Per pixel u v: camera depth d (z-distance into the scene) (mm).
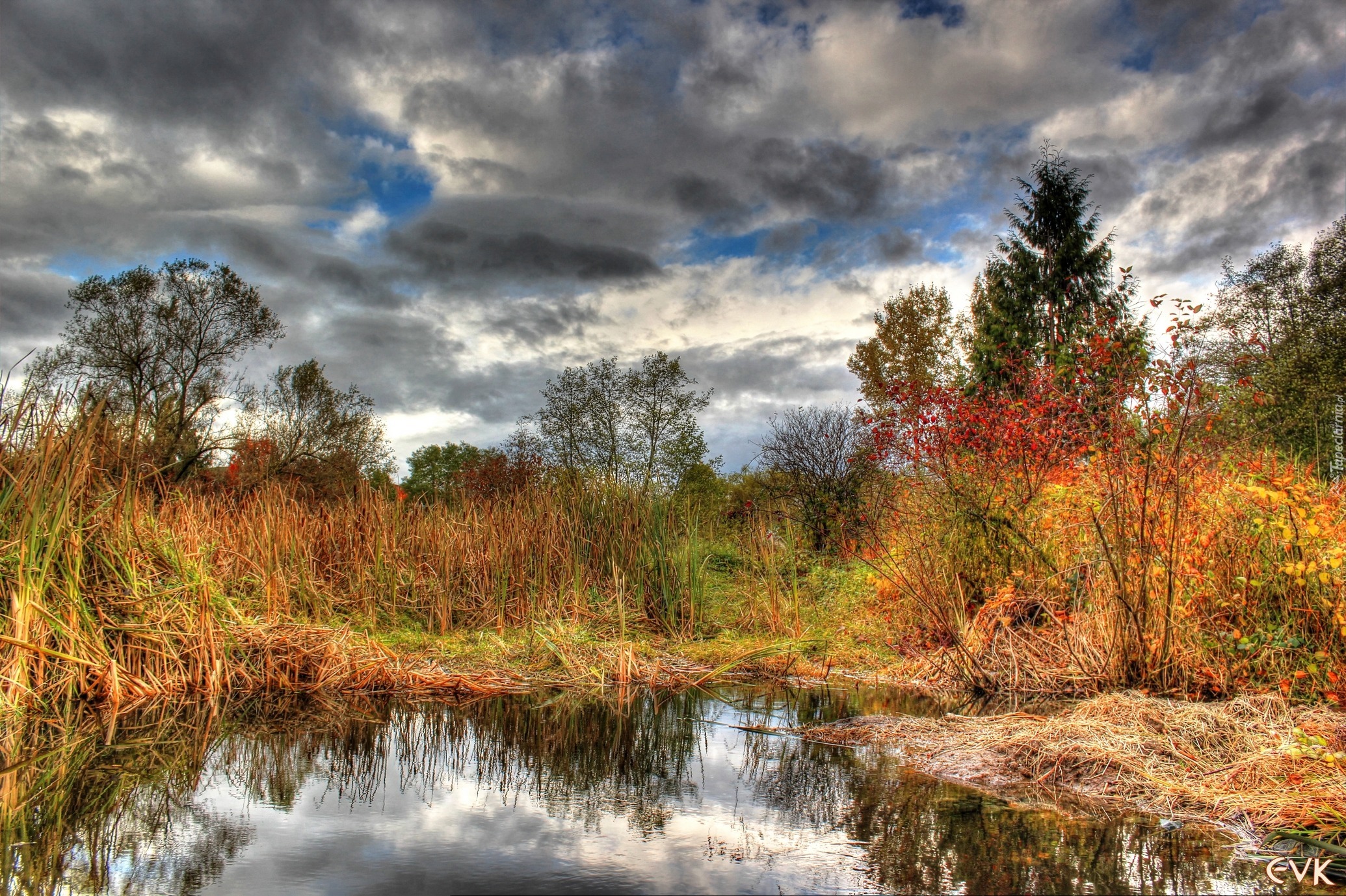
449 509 10508
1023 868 2988
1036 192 24500
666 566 9133
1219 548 5965
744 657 7609
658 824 3514
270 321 26328
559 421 29906
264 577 8086
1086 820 3520
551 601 8898
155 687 5918
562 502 9992
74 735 4926
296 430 25125
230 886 2820
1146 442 6270
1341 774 3717
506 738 5043
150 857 3102
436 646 7805
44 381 5816
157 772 4238
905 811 3658
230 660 6305
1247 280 23750
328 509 10383
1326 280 20531
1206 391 6379
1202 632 5812
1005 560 7719
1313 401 12039
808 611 9750
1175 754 4168
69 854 3121
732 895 2768
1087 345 7809
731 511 12031
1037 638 6676
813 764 4465
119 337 24281
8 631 5242
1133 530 5949
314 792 3965
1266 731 4406
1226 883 2867
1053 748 4309
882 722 5285
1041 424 7840
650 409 29328
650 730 5293
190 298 25438
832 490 16844
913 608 8359
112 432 6859
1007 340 17406
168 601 6301
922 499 8805
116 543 6230
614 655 7422
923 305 28234
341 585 9227
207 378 25297
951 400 8523
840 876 2914
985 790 3963
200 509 9031
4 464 5570
